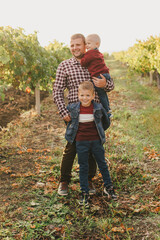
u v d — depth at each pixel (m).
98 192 3.15
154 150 4.50
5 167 3.76
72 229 2.48
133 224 2.55
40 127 5.90
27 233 2.39
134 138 5.20
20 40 5.38
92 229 2.49
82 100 2.72
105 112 2.92
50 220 2.60
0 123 6.30
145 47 11.98
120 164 3.86
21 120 6.41
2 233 2.36
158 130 5.58
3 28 5.26
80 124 2.79
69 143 2.96
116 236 2.36
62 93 2.96
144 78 14.21
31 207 2.83
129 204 2.89
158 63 9.59
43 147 4.69
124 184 3.33
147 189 3.24
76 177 3.50
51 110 7.54
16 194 3.06
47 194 3.07
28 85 5.90
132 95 9.74
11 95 9.36
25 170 3.76
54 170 3.74
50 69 6.57
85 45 2.96
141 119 6.56
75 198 3.02
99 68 2.83
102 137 2.83
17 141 4.91
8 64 5.16
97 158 2.91
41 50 6.41
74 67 2.90
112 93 10.00
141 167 3.89
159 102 8.56
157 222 2.57
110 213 2.74
